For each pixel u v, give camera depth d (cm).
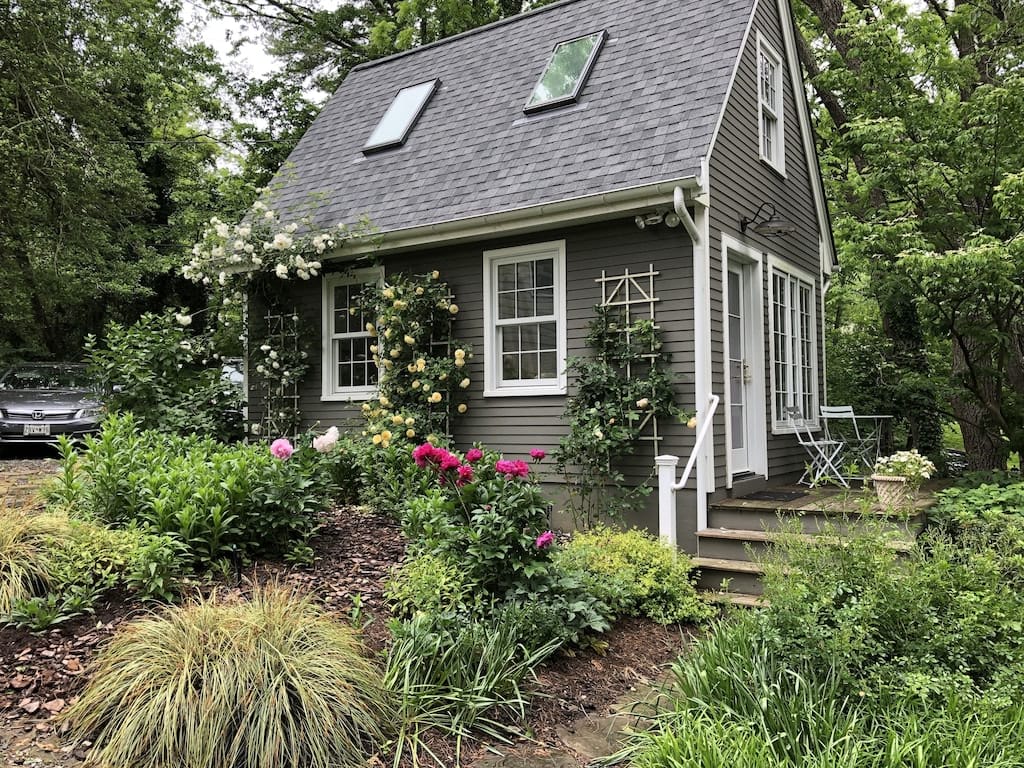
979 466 940
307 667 296
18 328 1767
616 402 638
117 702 287
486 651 353
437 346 773
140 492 447
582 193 647
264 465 491
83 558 379
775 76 835
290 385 896
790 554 378
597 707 366
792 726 282
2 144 1204
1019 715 271
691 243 624
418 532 476
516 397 718
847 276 1297
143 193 1508
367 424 796
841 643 298
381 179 853
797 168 908
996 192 708
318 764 274
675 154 627
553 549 427
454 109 874
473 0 1697
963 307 759
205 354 923
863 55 891
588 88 757
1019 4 996
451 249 768
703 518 599
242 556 441
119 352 830
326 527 536
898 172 789
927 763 250
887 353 1076
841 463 797
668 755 262
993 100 733
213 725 272
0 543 371
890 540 399
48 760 267
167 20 1733
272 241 853
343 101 1055
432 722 319
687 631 477
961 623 307
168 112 1814
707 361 614
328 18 1873
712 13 742
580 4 888
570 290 689
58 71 1298
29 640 334
